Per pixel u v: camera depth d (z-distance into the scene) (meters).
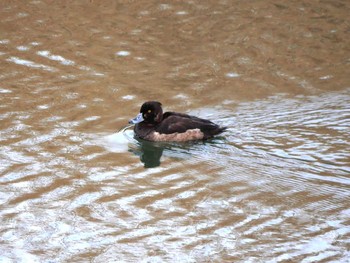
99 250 12.56
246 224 13.39
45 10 23.84
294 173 15.26
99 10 23.91
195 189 14.80
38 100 18.66
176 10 23.94
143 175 15.42
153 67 20.66
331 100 18.78
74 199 14.33
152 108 17.45
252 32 22.62
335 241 12.74
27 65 20.52
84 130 17.34
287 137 16.77
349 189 14.59
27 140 16.72
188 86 19.69
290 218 13.59
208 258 12.28
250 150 16.25
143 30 22.67
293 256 12.28
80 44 21.80
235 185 14.93
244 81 20.00
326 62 21.09
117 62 20.84
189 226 13.34
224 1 24.70
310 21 23.36
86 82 19.70
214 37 22.31
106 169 15.64
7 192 14.51
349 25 23.14
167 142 16.98
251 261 12.16
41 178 15.12
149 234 13.06
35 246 12.67
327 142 16.47
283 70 20.64
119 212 13.86
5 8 23.88
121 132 17.38
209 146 16.62
